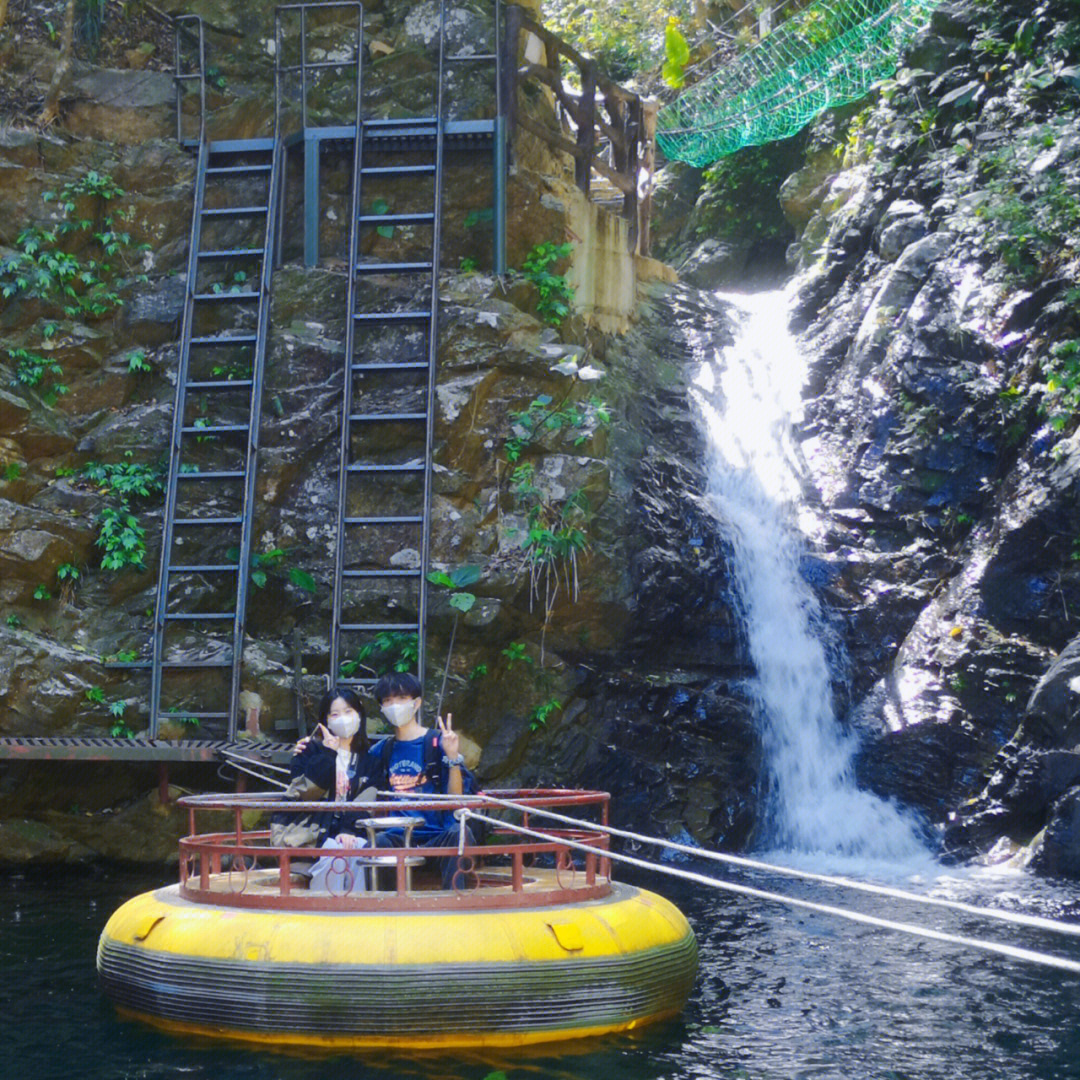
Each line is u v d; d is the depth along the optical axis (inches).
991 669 498.6
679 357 650.2
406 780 246.4
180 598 472.7
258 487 488.7
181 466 492.4
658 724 498.3
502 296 521.7
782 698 524.4
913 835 480.1
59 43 557.9
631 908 224.2
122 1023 217.2
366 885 241.0
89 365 506.6
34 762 410.6
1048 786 446.9
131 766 425.4
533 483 490.0
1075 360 534.9
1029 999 246.1
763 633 532.7
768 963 276.5
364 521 474.9
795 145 869.8
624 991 209.6
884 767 499.2
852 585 560.1
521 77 560.7
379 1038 198.8
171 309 522.6
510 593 470.0
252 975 201.6
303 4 561.9
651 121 713.6
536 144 585.3
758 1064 198.2
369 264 523.2
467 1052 197.6
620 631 503.2
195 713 444.5
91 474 483.2
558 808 466.0
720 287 882.8
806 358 669.3
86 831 422.9
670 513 536.4
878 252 682.8
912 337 602.9
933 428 581.0
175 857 429.1
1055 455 518.0
